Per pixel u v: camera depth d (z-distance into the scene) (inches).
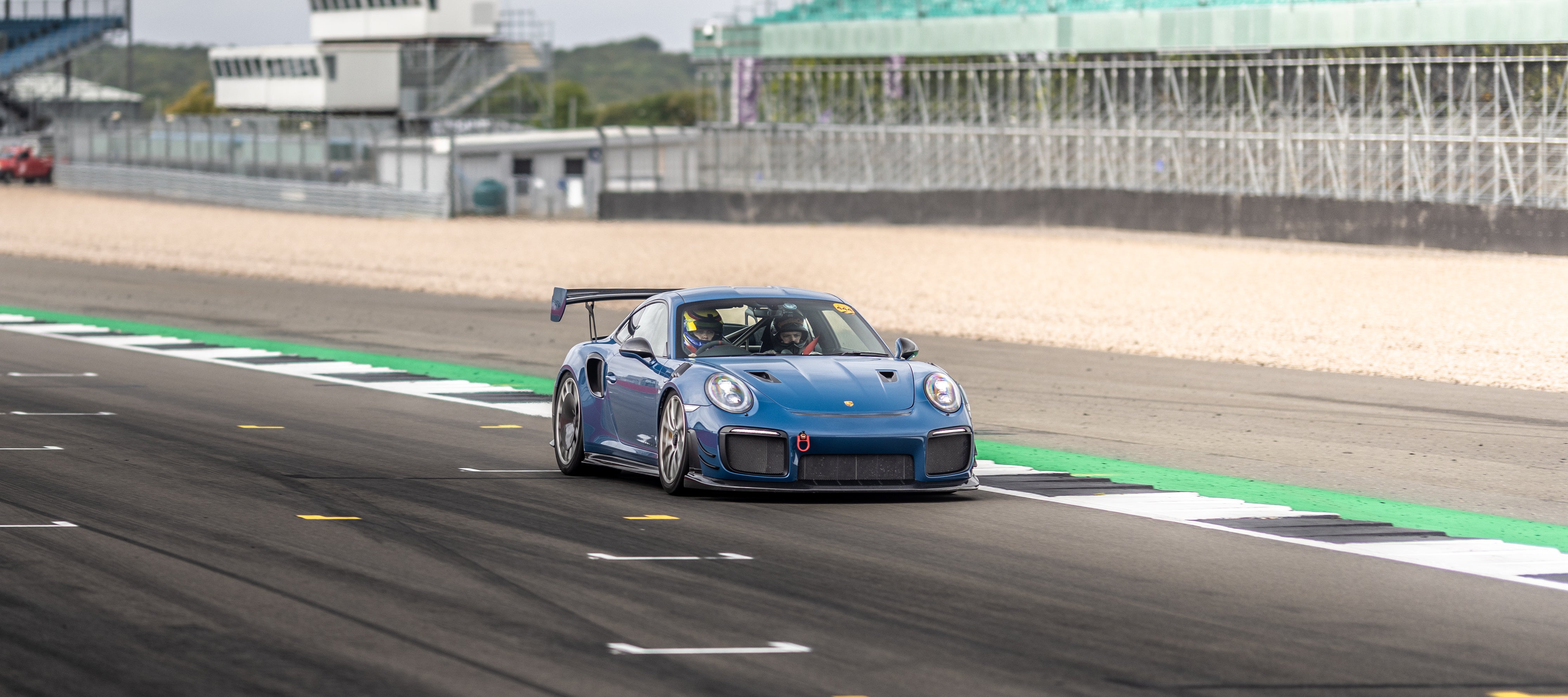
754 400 1290.6
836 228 6456.7
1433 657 821.2
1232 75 6619.1
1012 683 757.9
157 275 4662.9
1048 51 7175.2
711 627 864.3
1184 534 1189.7
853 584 985.5
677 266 4881.9
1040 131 6998.0
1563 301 3543.3
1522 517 1323.8
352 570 1008.9
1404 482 1503.4
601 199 7401.6
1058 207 6058.1
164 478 1407.5
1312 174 6053.2
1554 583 1024.9
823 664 788.6
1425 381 2386.8
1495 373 2455.7
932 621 885.8
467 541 1117.1
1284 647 838.5
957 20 7568.9
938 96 7815.0
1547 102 5521.7
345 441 1681.8
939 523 1216.8
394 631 845.8
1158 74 6894.7
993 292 3993.6
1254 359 2650.1
